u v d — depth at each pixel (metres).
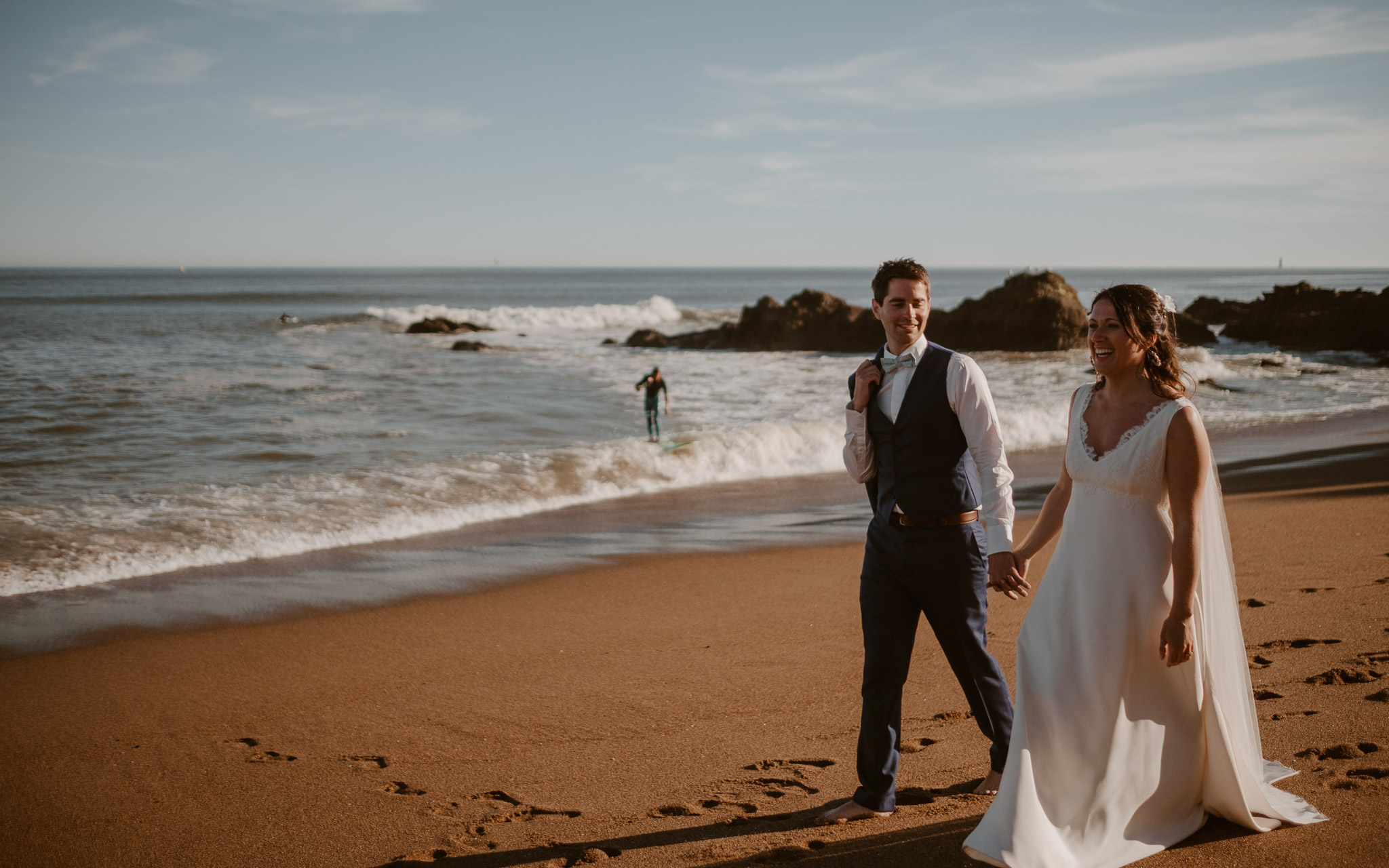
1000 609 5.80
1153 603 2.63
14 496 9.84
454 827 3.30
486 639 5.71
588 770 3.75
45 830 3.43
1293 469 10.99
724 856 2.89
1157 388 2.66
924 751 3.68
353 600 6.66
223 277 190.00
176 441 13.22
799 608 6.21
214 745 4.20
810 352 31.55
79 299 75.12
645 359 27.91
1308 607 5.29
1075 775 2.61
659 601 6.50
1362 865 2.48
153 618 6.27
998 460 2.93
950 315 32.84
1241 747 2.80
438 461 12.02
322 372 22.34
